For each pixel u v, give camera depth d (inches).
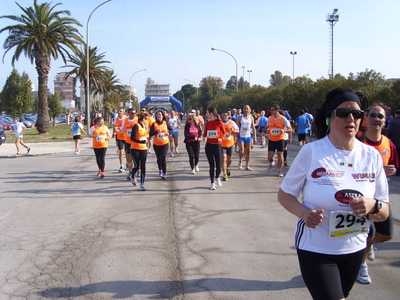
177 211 280.7
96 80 1819.6
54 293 155.2
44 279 167.8
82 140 1066.1
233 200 314.3
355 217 97.8
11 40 1150.3
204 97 3048.7
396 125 416.2
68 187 373.4
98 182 398.9
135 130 350.3
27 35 1157.1
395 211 275.4
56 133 1375.5
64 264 183.9
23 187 375.6
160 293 154.9
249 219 258.8
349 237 99.3
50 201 315.0
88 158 621.9
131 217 265.4
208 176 430.6
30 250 203.0
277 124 418.0
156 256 193.5
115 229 238.5
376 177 101.3
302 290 156.3
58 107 2229.3
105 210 284.7
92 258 191.3
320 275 95.6
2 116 1822.1
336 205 96.5
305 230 102.1
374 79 861.8
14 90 2124.8
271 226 242.7
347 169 98.0
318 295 94.3
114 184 386.9
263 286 160.1
